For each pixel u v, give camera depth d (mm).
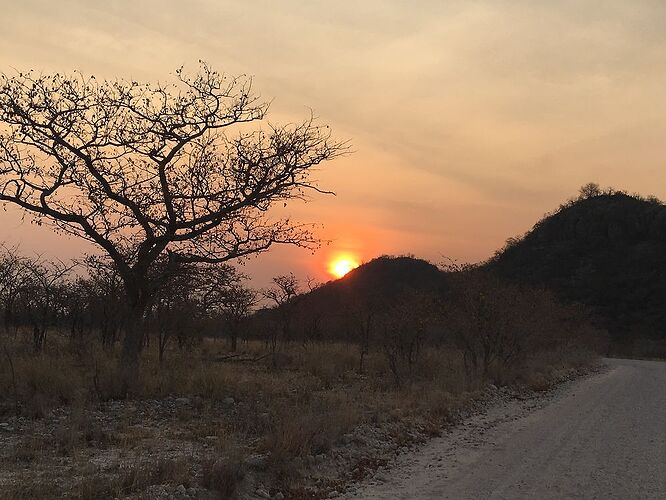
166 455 7453
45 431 8688
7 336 17391
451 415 11641
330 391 14039
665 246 79688
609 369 29484
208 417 10211
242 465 6742
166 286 15383
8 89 12336
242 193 13805
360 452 8359
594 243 85562
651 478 7230
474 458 8461
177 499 5742
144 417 10211
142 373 13852
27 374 11750
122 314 18031
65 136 12828
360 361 20844
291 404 11312
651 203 92438
